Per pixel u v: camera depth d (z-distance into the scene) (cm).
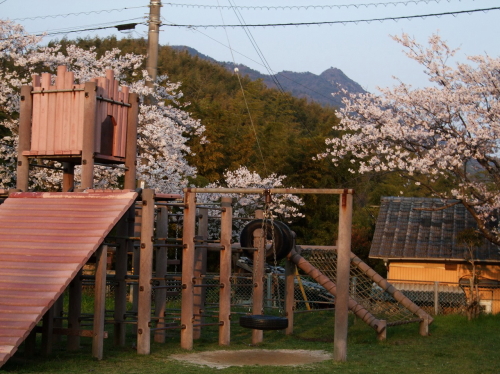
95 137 1010
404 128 1672
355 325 1408
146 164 1739
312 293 1831
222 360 945
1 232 920
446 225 2111
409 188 3753
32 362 857
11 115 1891
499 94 1634
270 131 3497
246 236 1173
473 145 1612
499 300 1811
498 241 1691
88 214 932
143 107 1705
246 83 6650
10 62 1850
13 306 791
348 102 1805
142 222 956
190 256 1034
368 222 3300
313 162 3045
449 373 860
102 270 904
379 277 1359
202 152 2753
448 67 1691
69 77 1027
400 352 1068
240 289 1895
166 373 799
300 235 3041
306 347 1121
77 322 942
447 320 1529
